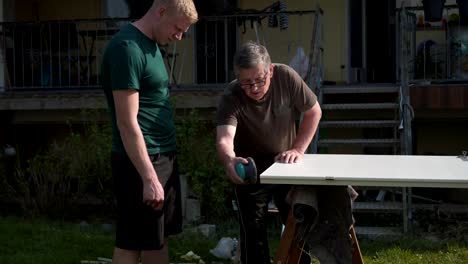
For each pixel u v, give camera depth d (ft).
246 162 17.37
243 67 18.03
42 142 48.52
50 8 54.03
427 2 41.83
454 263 27.96
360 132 46.78
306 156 20.75
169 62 51.52
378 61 52.06
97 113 41.39
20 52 49.73
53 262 27.71
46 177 38.37
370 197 41.09
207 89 42.29
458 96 39.86
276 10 45.75
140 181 18.35
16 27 48.08
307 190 16.58
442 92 40.09
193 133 37.35
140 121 18.44
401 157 20.54
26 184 38.52
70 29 49.37
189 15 18.24
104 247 30.37
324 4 51.70
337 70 51.72
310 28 51.26
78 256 28.60
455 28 45.42
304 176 15.71
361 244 31.22
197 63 52.31
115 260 18.92
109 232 34.32
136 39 18.02
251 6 52.06
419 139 46.42
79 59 47.19
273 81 19.48
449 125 46.06
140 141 17.78
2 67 46.16
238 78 18.39
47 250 29.66
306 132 20.17
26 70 49.83
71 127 43.55
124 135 17.78
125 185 18.48
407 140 37.06
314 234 16.94
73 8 53.93
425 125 46.34
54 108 43.04
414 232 33.78
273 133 19.66
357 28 51.70
